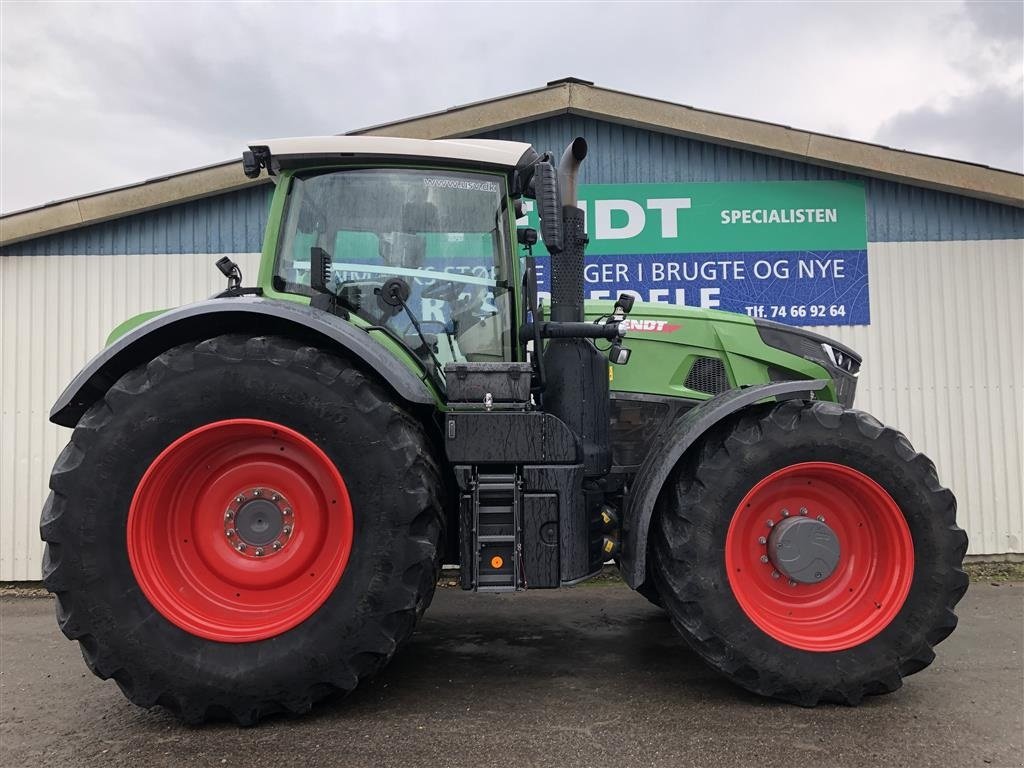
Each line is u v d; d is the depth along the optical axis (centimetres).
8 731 271
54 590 255
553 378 311
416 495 263
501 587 285
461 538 290
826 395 378
